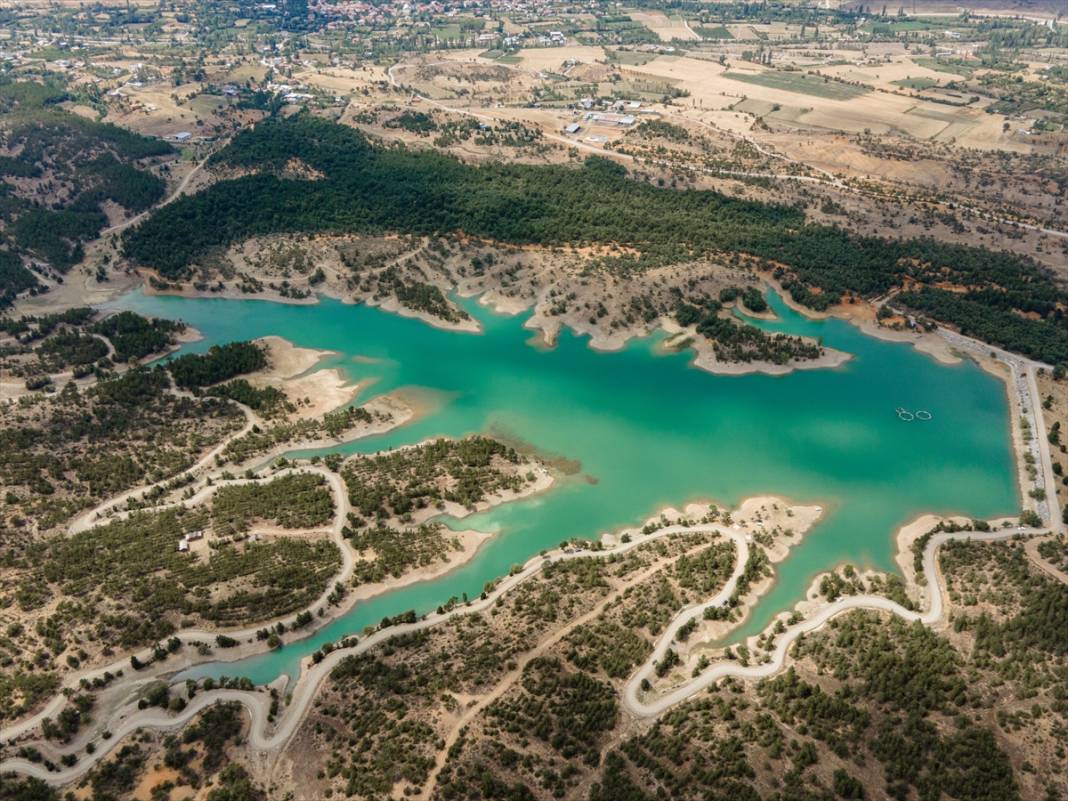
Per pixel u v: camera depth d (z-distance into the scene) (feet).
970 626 486.79
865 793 378.94
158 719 442.50
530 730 419.74
